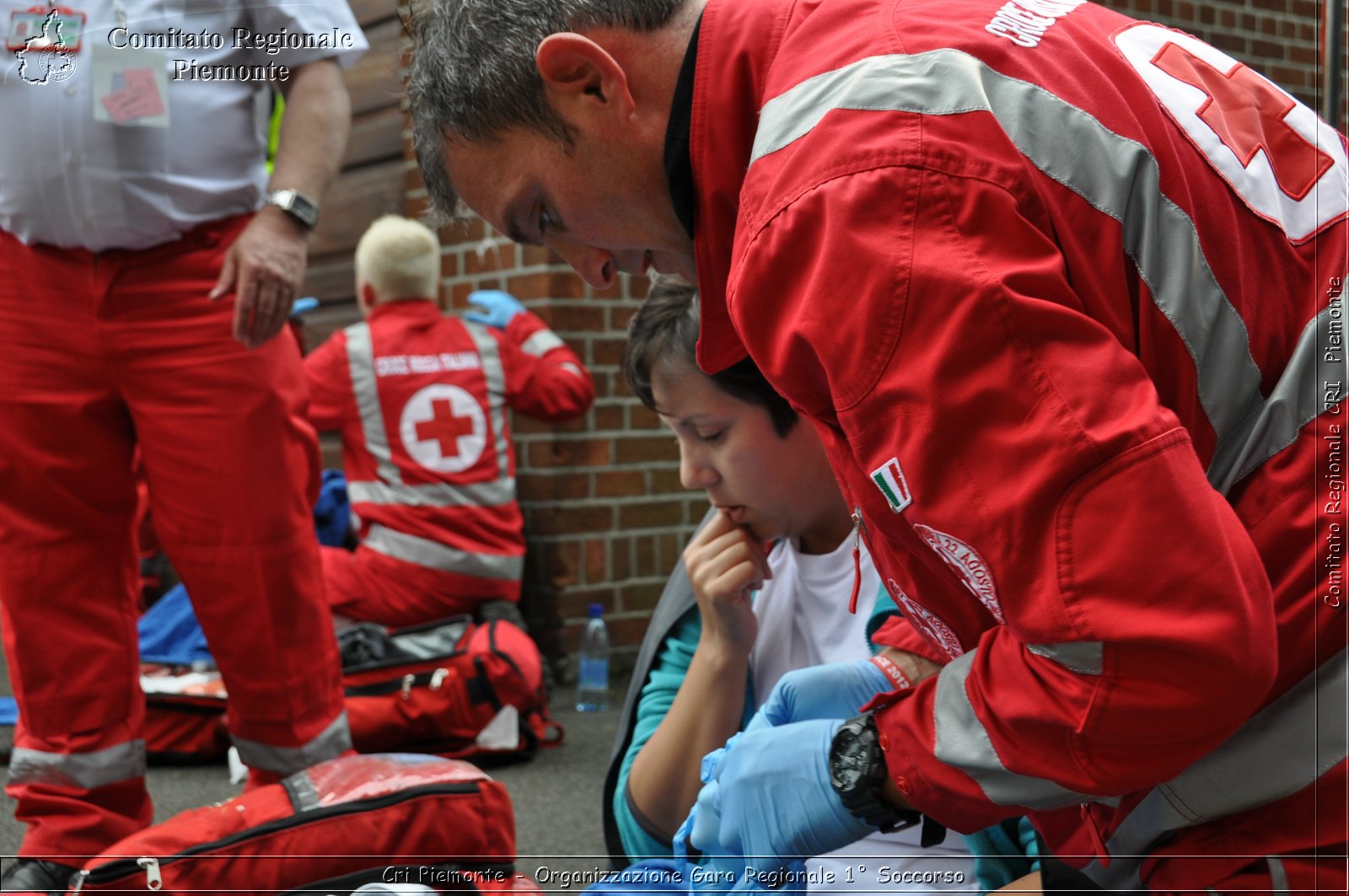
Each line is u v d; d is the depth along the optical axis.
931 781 0.82
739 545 1.21
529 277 3.67
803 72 0.78
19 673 1.86
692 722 1.21
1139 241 0.74
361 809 1.54
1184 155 0.77
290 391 1.93
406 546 3.27
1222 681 0.65
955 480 0.68
